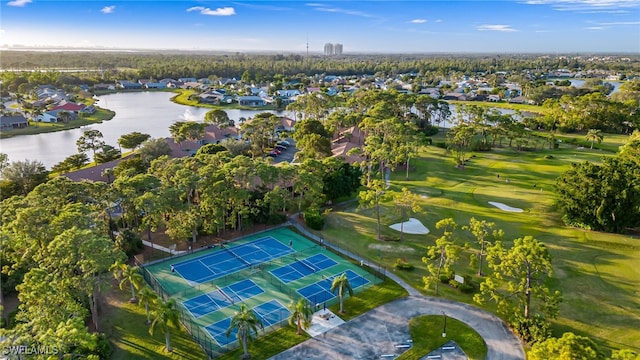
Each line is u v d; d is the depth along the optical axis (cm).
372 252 6912
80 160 10975
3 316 4906
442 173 11306
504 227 7788
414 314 5219
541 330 4559
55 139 15638
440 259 6125
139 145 13575
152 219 6756
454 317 5162
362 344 4659
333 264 6531
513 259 4875
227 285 5928
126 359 4438
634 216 7194
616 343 4675
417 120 17275
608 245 6975
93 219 5759
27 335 3503
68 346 3709
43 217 5353
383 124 12244
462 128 13425
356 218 8288
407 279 6062
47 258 4628
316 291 5775
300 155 11431
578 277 6025
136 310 5297
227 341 4738
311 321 5056
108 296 5594
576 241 7150
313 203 8025
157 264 6519
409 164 12012
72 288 4541
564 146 14425
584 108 16800
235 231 7700
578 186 7594
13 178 8831
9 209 5753
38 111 18275
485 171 11462
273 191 7688
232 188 7231
